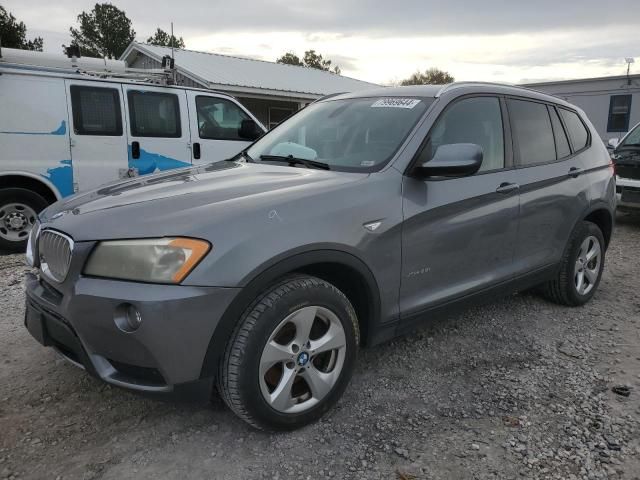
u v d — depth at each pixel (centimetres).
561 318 433
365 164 311
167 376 230
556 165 412
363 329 301
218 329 234
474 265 345
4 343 374
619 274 571
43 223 283
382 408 295
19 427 274
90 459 250
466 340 386
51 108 645
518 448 262
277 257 243
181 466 246
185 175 326
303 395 272
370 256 279
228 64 1833
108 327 230
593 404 302
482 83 381
